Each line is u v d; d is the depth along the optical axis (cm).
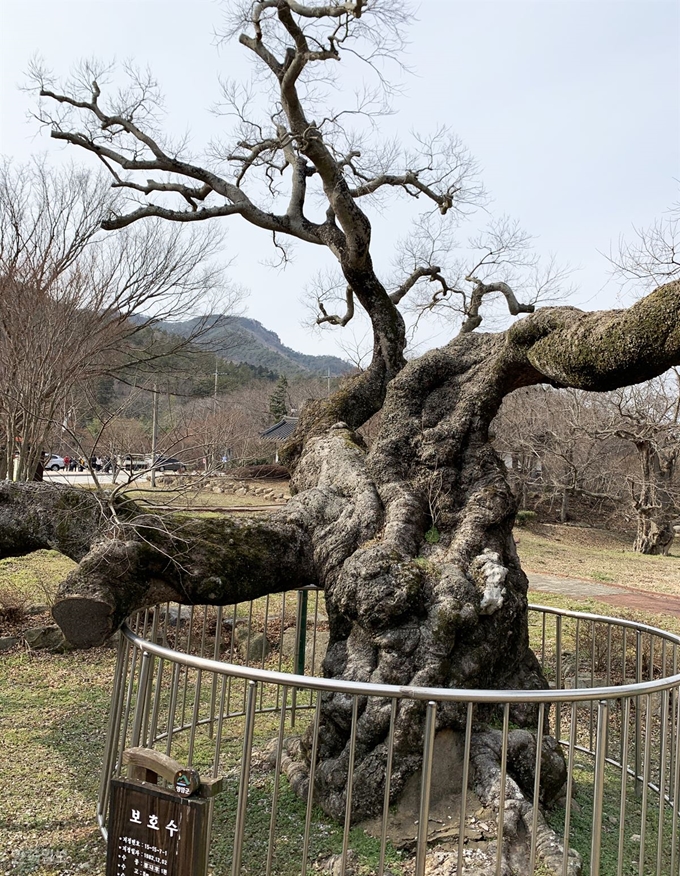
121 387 1596
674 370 2369
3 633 745
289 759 456
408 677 400
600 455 2909
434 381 545
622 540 2808
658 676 702
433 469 506
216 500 1775
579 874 355
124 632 368
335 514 489
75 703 588
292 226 707
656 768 516
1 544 474
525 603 475
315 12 582
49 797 421
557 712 513
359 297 679
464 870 341
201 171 709
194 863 253
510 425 2809
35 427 1163
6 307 1178
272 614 873
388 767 282
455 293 857
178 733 529
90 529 459
